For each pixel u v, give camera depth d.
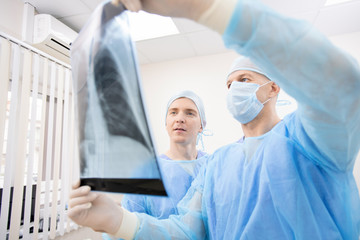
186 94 1.26
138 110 0.45
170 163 1.18
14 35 1.70
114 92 0.48
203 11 0.41
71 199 0.58
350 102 0.42
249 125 0.92
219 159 0.97
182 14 0.43
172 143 1.24
